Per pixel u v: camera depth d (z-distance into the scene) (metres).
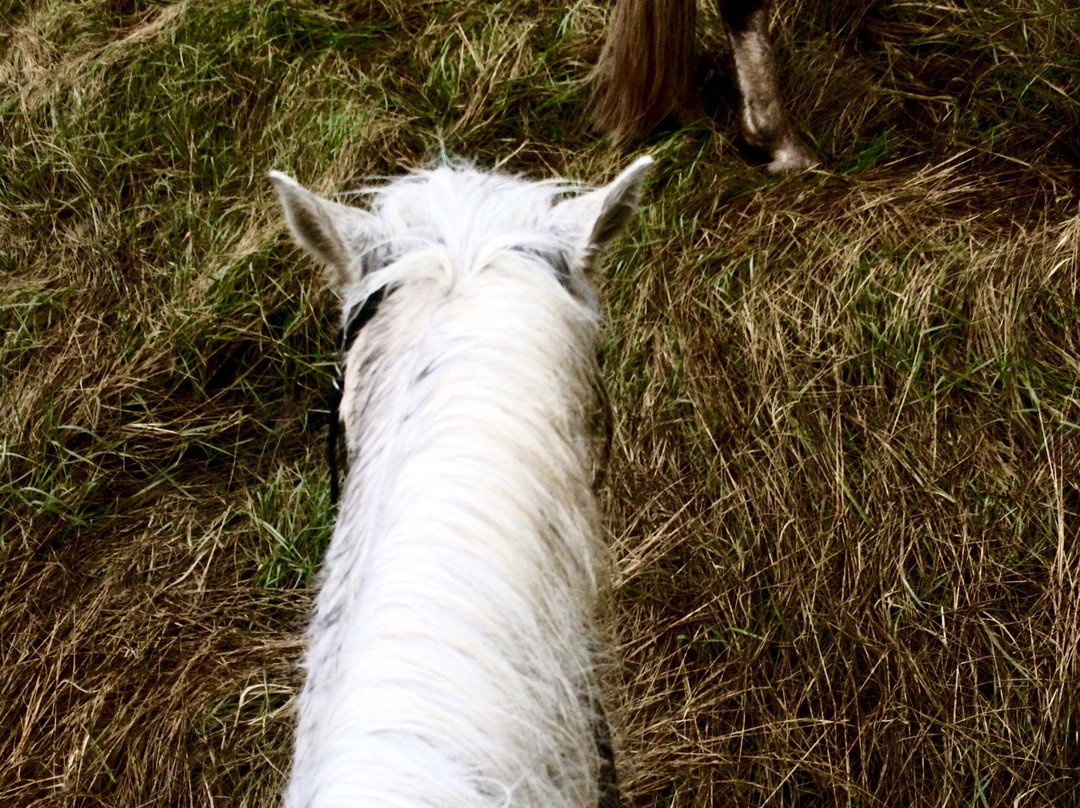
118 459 2.14
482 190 1.08
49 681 1.82
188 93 2.70
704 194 2.28
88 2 3.11
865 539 1.75
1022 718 1.59
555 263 1.00
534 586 0.76
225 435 2.20
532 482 0.79
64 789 1.68
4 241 2.55
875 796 1.55
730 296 2.08
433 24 2.79
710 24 2.68
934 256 2.03
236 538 2.01
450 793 0.66
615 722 1.45
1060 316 1.89
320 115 2.60
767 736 1.62
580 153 2.49
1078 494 1.73
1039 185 2.20
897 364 1.90
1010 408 1.82
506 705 0.71
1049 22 2.41
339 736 0.70
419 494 0.78
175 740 1.74
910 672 1.63
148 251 2.47
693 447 1.92
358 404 0.99
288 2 2.88
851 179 2.26
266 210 2.44
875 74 2.53
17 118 2.79
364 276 1.07
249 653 1.85
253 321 2.26
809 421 1.87
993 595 1.69
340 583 0.92
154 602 1.93
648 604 1.78
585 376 0.96
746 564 1.78
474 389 0.82
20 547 2.00
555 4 2.82
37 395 2.18
